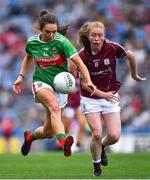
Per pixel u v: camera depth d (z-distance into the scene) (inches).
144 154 1421.0
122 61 2316.7
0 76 2532.0
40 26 869.8
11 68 2598.4
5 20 2903.5
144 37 2596.0
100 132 920.3
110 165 1154.7
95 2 2802.7
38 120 2187.5
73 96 1604.3
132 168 1085.8
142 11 2733.8
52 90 893.8
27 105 2341.3
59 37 885.8
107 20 2657.5
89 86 846.5
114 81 944.9
